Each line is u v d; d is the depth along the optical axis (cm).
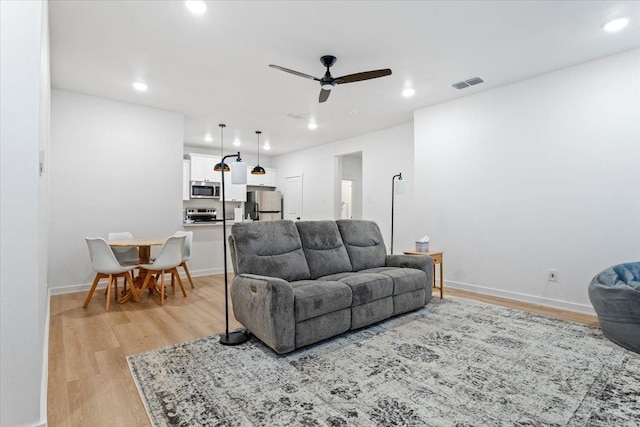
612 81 315
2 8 133
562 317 318
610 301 250
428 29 271
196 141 709
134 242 377
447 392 186
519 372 208
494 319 313
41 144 166
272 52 310
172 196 493
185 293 399
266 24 262
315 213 749
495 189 399
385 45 296
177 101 448
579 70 335
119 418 164
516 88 380
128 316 322
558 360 224
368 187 625
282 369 213
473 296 400
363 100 443
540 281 362
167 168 488
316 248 336
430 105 463
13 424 132
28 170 136
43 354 196
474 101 419
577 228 336
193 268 525
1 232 131
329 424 158
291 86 392
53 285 405
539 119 362
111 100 441
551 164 354
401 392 186
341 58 322
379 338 267
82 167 423
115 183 446
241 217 705
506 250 390
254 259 287
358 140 646
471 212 422
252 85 389
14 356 132
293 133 631
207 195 723
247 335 269
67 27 265
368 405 174
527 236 372
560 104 347
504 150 391
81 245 423
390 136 586
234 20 257
